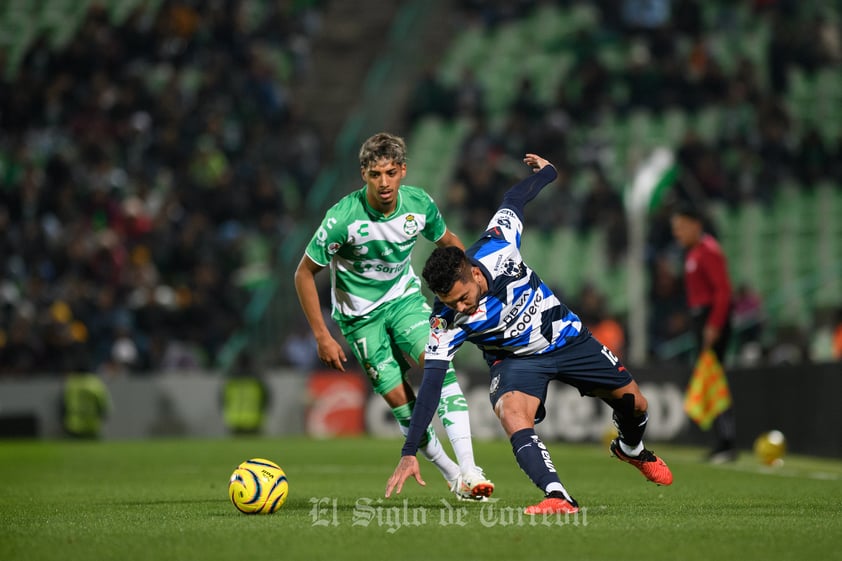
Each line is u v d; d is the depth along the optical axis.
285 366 67.88
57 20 92.25
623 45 90.25
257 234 74.38
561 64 90.44
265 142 78.88
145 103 80.62
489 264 19.94
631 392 21.34
